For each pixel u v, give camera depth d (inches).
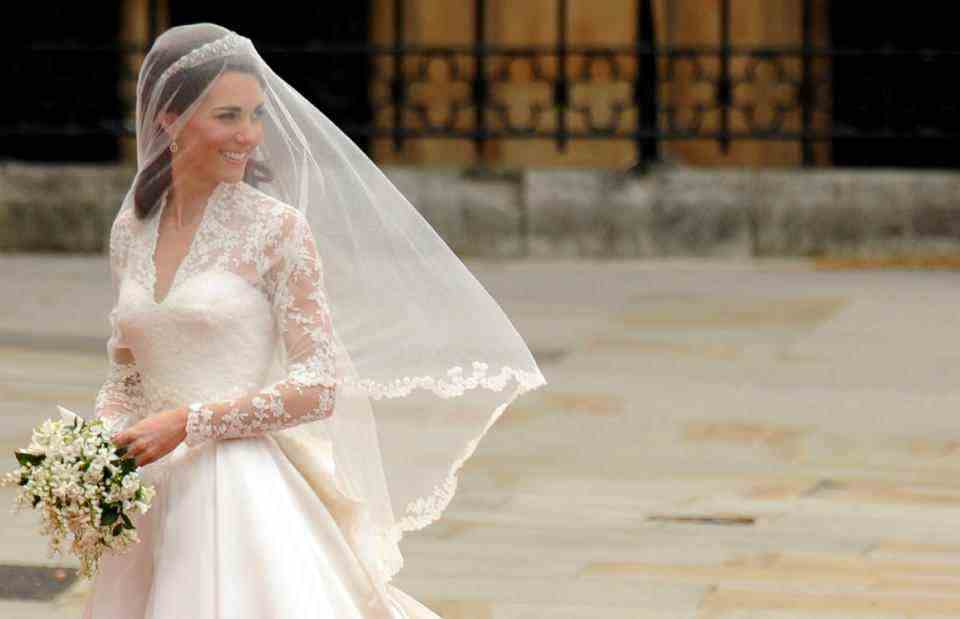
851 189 2215.8
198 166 677.3
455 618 960.3
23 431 1343.5
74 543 663.8
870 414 1466.5
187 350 670.5
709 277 2123.5
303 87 2391.7
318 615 657.0
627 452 1347.2
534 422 1441.9
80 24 2496.3
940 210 2202.3
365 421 722.8
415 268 727.7
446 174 2257.6
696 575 1042.1
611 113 2310.5
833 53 2213.3
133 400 700.7
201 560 661.3
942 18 2461.9
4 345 1676.9
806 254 2224.4
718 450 1353.3
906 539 1120.2
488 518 1166.3
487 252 2241.6
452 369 724.7
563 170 2245.3
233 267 674.8
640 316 1881.2
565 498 1216.8
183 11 2519.7
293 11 2512.3
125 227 692.7
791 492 1234.6
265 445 681.6
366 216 725.9
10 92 2374.5
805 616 965.8
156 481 676.1
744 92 2368.4
